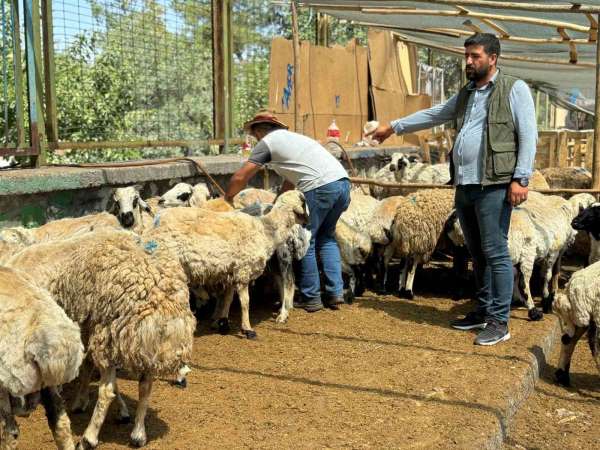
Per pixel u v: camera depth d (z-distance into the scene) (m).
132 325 3.60
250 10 10.73
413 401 4.46
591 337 5.07
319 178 6.45
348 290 7.22
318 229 6.68
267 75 11.23
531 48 10.76
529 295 6.54
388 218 7.39
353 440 3.87
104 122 8.12
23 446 3.85
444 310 6.87
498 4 6.73
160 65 8.82
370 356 5.37
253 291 7.52
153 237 5.29
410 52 17.12
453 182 5.89
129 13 8.25
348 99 13.70
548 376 5.52
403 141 15.85
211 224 5.53
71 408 4.34
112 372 3.73
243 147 10.07
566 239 7.07
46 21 6.94
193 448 3.79
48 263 3.89
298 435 3.94
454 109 6.08
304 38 14.05
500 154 5.43
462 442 3.84
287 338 5.86
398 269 8.91
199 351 5.47
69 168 6.76
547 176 10.50
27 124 7.20
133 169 7.14
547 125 26.39
